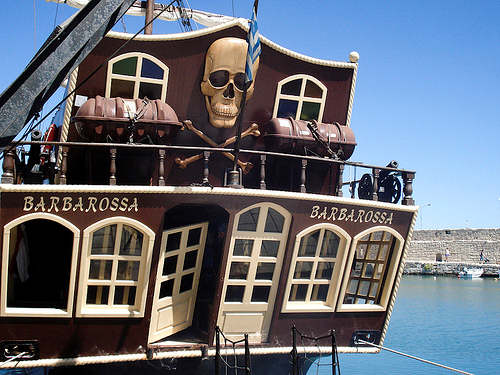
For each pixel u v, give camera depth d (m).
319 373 22.34
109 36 12.38
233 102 12.98
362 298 14.47
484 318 35.72
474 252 80.19
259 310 12.84
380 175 13.88
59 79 7.60
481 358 24.50
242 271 12.48
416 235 88.88
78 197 10.90
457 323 33.62
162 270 12.18
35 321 11.27
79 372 12.95
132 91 12.76
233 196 11.78
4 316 11.05
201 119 13.27
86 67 12.43
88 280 11.48
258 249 12.43
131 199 11.20
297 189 13.76
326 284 13.30
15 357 11.16
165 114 11.78
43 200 10.73
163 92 12.84
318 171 13.90
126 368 13.16
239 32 12.95
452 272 77.19
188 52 12.82
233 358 13.68
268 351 12.88
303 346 13.27
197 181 13.38
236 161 11.85
